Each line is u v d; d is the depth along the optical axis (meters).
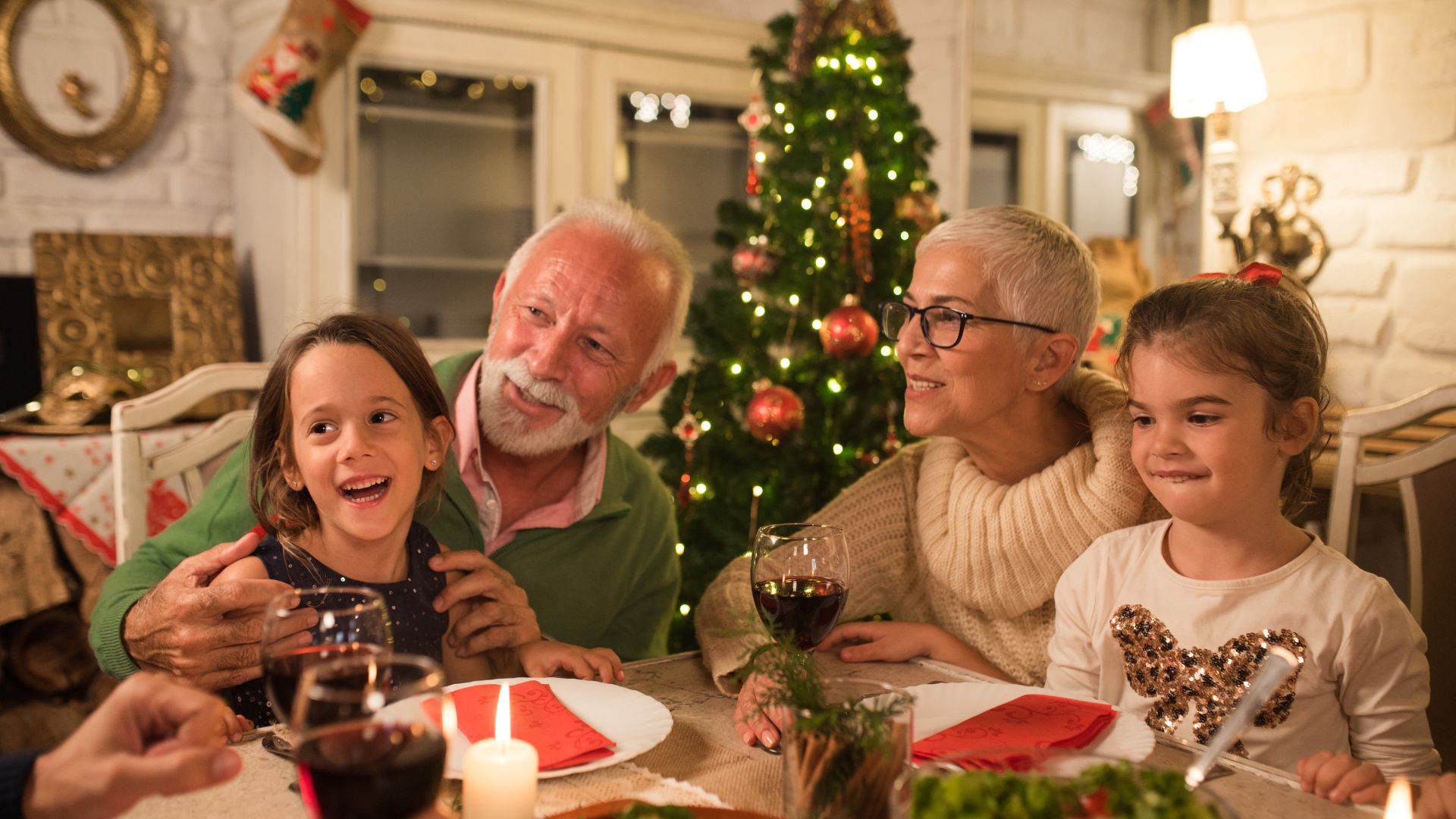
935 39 2.98
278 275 2.89
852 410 2.28
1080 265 1.26
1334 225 2.14
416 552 1.16
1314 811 0.77
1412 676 1.01
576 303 1.39
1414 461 1.50
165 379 2.74
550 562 1.43
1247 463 1.03
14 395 2.63
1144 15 2.42
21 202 2.83
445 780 0.79
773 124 2.33
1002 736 0.86
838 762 0.65
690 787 0.80
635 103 3.36
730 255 2.37
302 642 0.72
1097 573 1.15
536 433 1.41
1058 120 2.62
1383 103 2.04
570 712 0.90
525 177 3.19
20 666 2.37
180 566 1.11
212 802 0.76
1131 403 1.08
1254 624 1.05
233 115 3.10
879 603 1.39
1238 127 2.27
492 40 3.05
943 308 1.22
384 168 2.96
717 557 2.13
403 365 1.13
